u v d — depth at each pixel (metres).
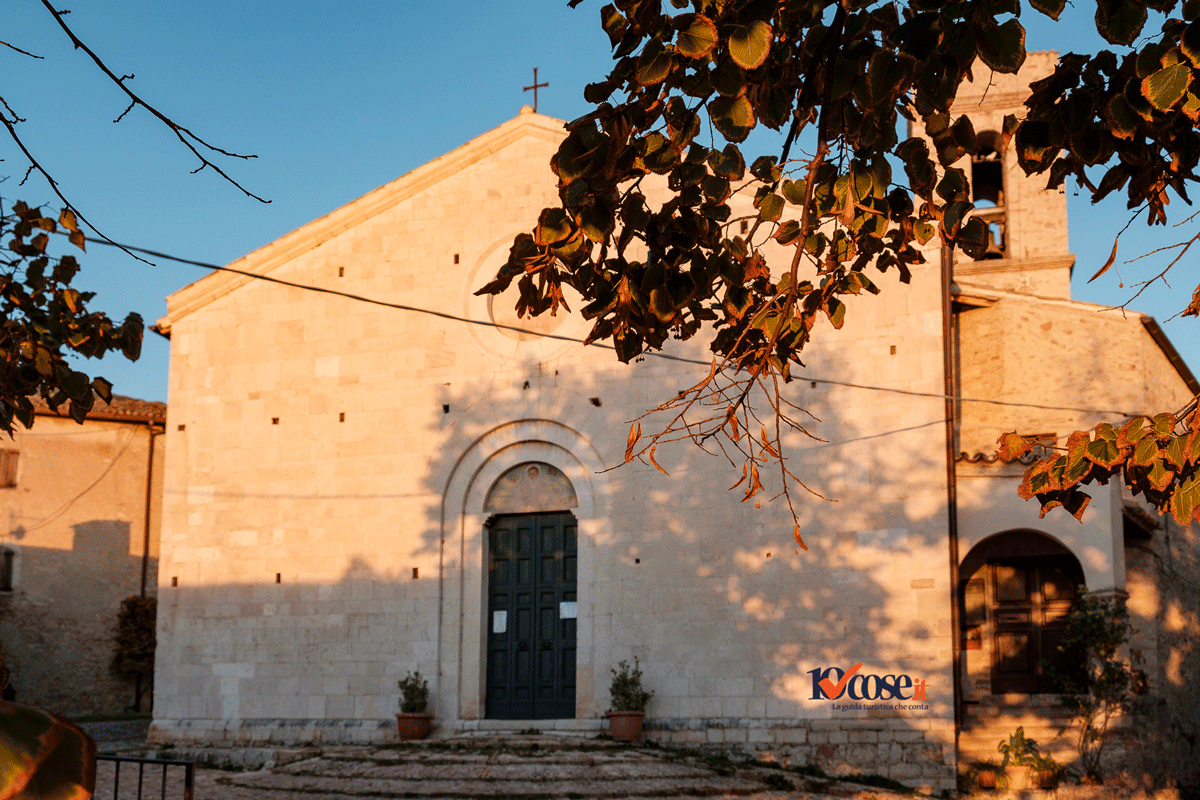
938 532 20.42
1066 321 23.83
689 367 22.28
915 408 20.97
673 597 21.47
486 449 23.22
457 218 24.14
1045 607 22.83
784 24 7.35
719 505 21.58
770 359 8.94
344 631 23.06
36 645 30.52
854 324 21.58
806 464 21.30
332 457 23.92
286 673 23.19
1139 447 7.23
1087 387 23.44
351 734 22.39
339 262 24.67
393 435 23.67
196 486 24.61
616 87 7.03
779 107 7.48
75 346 11.13
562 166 7.02
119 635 31.44
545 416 22.89
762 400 21.77
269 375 24.62
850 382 21.39
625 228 7.71
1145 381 23.75
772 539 21.20
